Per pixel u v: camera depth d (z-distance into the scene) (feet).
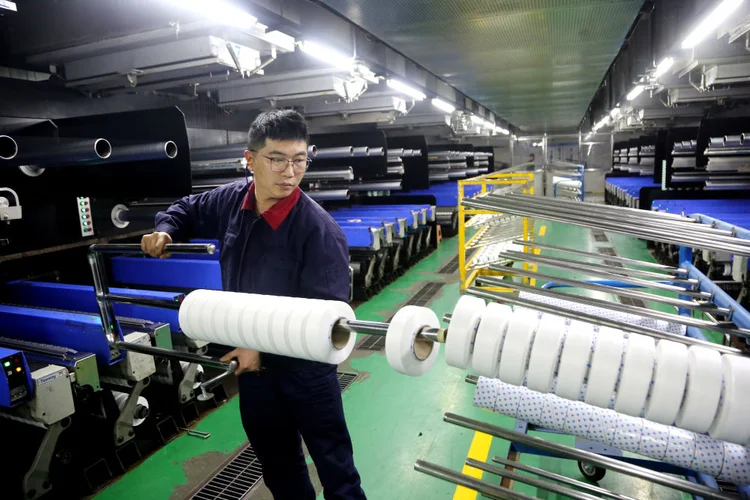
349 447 6.46
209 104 17.17
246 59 10.66
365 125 29.04
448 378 12.57
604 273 5.40
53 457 8.14
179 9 8.91
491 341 3.21
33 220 11.00
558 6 10.80
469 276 19.10
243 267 6.23
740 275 11.19
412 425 10.42
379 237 19.35
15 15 10.23
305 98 16.66
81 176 11.18
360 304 19.38
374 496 8.24
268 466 6.75
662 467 6.78
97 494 8.46
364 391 12.01
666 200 22.94
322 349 3.76
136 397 9.07
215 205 6.73
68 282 13.08
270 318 3.99
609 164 66.18
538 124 48.24
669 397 2.86
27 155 7.56
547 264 5.61
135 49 10.40
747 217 18.13
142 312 10.37
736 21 10.51
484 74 18.98
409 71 18.43
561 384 3.14
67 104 12.44
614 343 3.08
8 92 11.21
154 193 10.41
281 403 6.29
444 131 37.83
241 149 14.93
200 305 4.49
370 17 11.47
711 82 14.97
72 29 9.71
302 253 5.97
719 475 4.19
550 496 8.11
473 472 8.77
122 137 10.35
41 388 7.29
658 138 31.53
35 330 9.42
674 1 13.55
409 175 32.99
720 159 19.43
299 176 5.69
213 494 8.41
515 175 19.63
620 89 25.00
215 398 11.51
